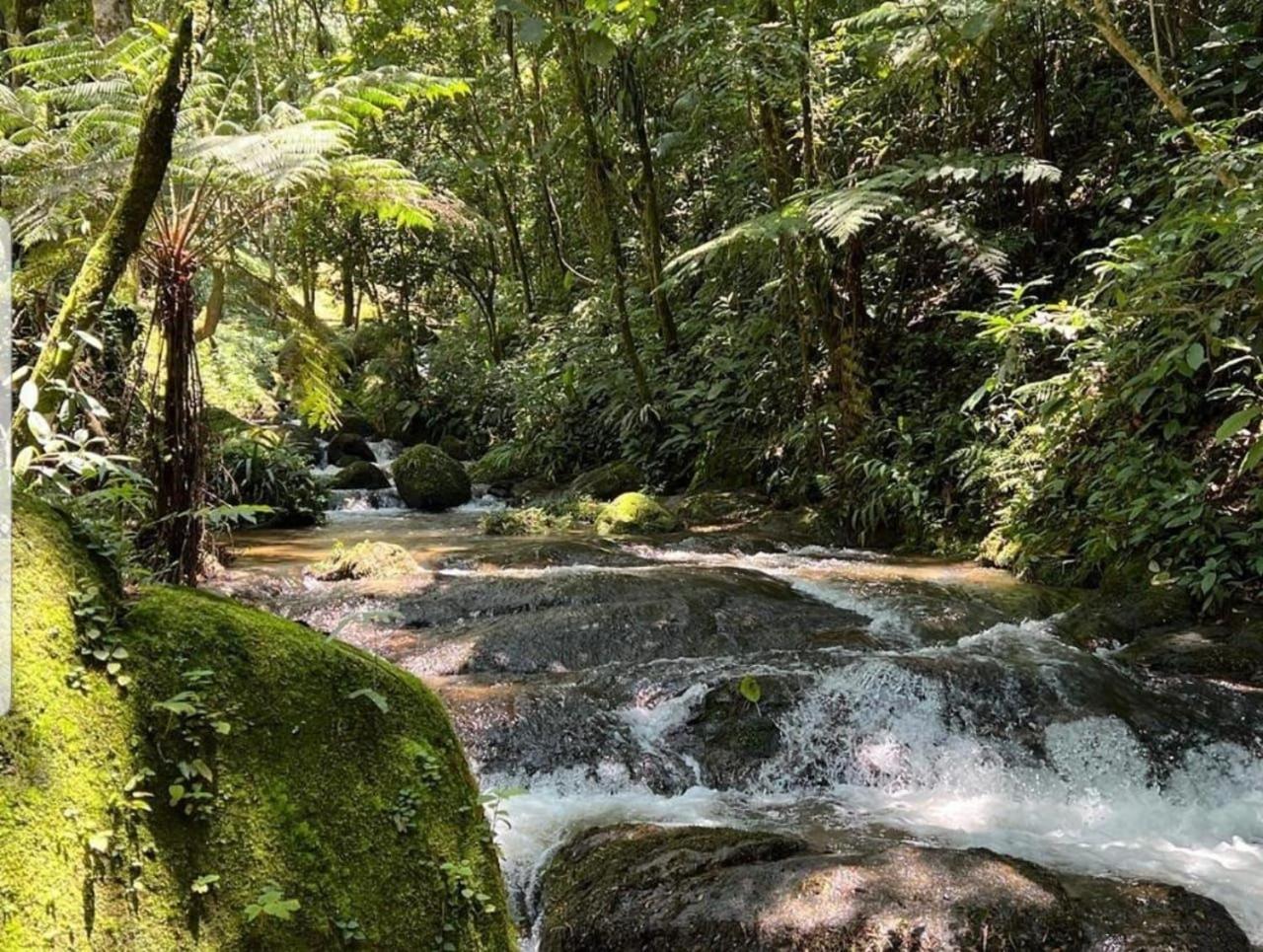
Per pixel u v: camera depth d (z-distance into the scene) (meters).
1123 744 4.02
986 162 6.99
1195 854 3.43
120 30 5.50
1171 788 3.91
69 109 4.25
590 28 7.71
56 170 3.47
